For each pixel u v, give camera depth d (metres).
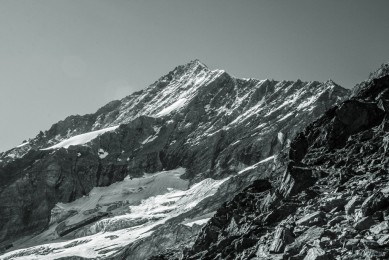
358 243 24.48
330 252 24.48
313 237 26.84
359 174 34.78
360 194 30.34
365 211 27.22
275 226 32.47
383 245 23.70
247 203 39.81
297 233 28.38
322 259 24.12
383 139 37.72
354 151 39.06
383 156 35.75
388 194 27.94
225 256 32.44
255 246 30.41
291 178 36.91
